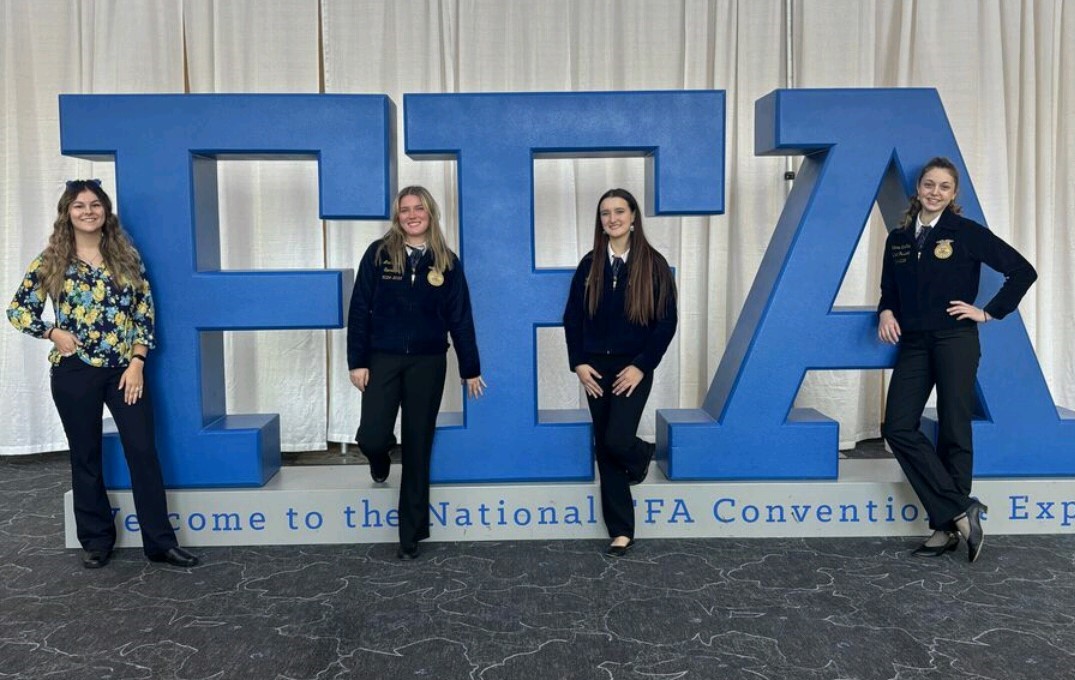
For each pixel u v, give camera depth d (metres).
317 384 4.64
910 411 3.10
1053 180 4.68
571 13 4.48
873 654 2.37
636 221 3.04
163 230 3.27
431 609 2.69
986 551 3.16
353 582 2.92
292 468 3.64
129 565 3.09
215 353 3.50
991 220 4.56
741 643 2.44
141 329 3.05
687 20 4.46
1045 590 2.79
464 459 3.38
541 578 2.94
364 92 4.47
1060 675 2.25
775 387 3.36
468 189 3.32
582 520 3.33
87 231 2.91
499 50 4.48
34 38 4.46
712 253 4.61
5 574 3.00
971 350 3.04
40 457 4.70
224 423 3.46
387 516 3.31
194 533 3.29
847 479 3.37
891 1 4.55
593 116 3.30
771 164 4.52
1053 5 4.54
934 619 2.58
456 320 3.09
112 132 3.23
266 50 4.44
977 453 3.36
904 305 3.10
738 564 3.05
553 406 4.68
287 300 3.30
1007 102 4.57
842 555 3.14
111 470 3.30
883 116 3.30
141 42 4.41
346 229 4.54
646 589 2.83
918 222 3.09
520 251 3.34
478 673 2.28
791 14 4.45
